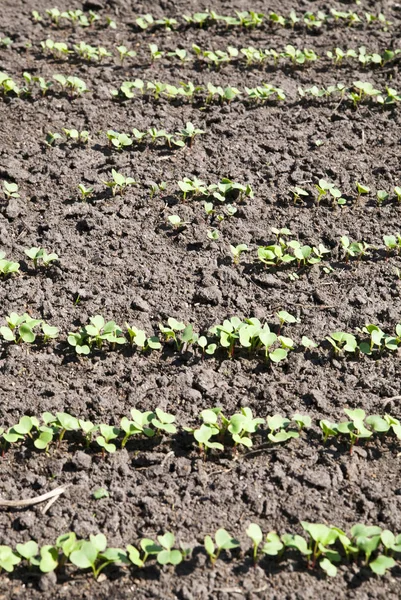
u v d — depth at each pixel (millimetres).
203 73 2592
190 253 2170
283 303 2105
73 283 2113
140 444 1934
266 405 1977
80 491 1884
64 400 1971
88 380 1998
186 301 2102
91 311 2078
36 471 1902
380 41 2803
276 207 2250
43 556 1798
